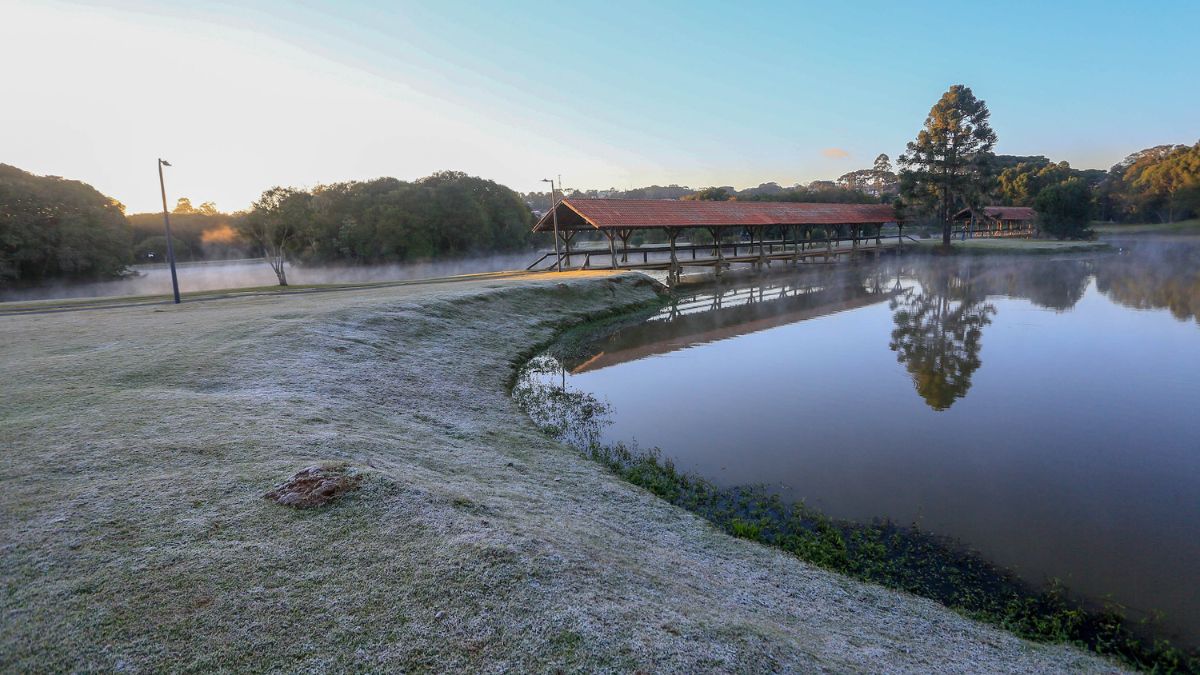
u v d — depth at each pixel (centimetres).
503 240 5153
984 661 343
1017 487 634
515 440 712
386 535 360
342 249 4234
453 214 4691
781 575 434
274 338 955
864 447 761
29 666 246
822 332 1623
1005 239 4750
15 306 1590
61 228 3403
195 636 266
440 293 1686
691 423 869
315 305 1384
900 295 2369
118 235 3825
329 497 400
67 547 333
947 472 676
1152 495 610
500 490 502
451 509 405
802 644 312
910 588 447
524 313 1669
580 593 318
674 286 2720
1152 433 801
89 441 495
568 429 828
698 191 6462
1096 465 692
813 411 923
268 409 617
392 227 4206
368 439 566
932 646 353
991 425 842
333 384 771
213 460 465
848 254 3872
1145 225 5650
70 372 726
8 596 289
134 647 258
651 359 1334
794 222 3366
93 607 283
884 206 4341
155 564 320
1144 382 1059
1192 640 387
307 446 509
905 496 613
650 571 380
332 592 302
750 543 496
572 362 1312
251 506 390
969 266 3450
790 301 2306
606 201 2731
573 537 408
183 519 369
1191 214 5450
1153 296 2095
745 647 290
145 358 804
